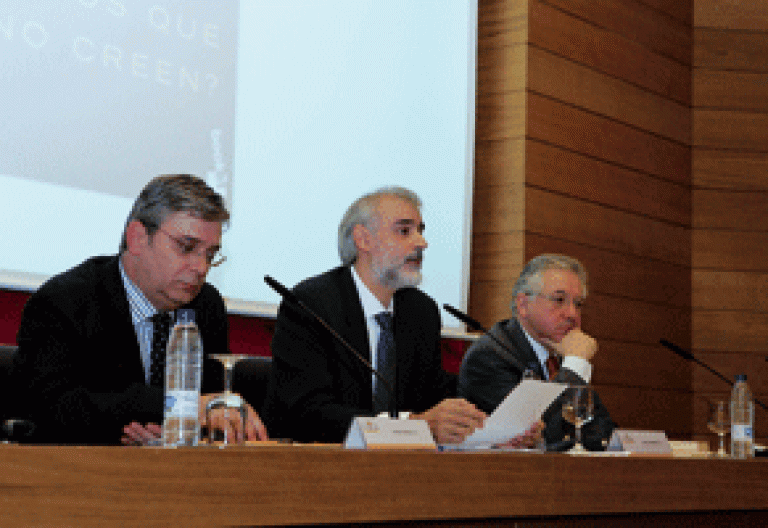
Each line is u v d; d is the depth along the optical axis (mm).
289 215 3975
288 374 2508
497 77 4906
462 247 4586
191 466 1151
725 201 5875
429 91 4543
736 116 5949
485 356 2844
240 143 3828
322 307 2582
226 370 1738
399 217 2695
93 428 1971
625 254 5316
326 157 4125
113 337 2221
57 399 2018
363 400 2582
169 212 2125
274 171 3936
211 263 2207
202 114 3711
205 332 2561
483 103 4926
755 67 6012
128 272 2254
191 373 1530
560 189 4934
